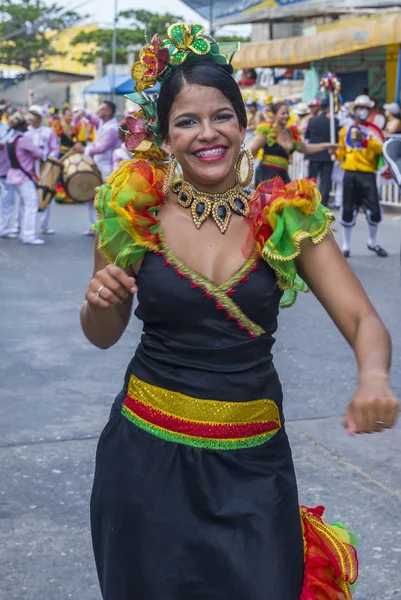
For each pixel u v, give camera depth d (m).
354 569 2.44
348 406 2.19
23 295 9.14
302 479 4.52
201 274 2.34
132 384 2.45
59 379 6.21
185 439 2.35
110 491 2.41
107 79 26.41
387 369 2.23
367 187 11.11
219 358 2.34
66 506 4.24
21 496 4.34
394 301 8.65
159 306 2.35
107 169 14.50
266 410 2.39
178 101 2.36
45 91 41.50
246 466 2.34
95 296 2.29
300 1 17.47
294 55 18.03
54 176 14.02
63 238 13.70
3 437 5.09
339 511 4.17
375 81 19.02
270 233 2.34
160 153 2.54
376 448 4.93
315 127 14.95
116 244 2.42
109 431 2.48
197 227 2.38
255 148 10.61
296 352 6.88
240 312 2.33
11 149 12.86
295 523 2.33
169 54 2.43
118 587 2.41
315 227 2.37
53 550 3.82
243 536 2.28
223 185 2.41
